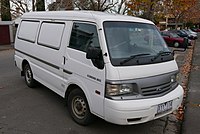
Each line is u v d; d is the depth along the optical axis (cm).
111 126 434
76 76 419
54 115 473
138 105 347
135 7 1638
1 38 2120
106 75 350
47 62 517
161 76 388
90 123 426
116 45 376
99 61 363
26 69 653
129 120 351
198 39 3562
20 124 432
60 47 463
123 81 346
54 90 511
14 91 621
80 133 404
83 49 407
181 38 2273
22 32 660
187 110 536
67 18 459
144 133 418
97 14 418
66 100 472
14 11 2316
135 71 358
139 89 358
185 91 690
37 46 559
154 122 466
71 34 441
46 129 415
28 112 486
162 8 1750
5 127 418
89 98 390
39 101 550
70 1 2250
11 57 1309
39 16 574
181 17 4434
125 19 426
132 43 399
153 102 361
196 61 1364
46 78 533
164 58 416
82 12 441
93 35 392
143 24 448
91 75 379
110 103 345
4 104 527
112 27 392
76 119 438
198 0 3834
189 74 962
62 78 466
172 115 505
